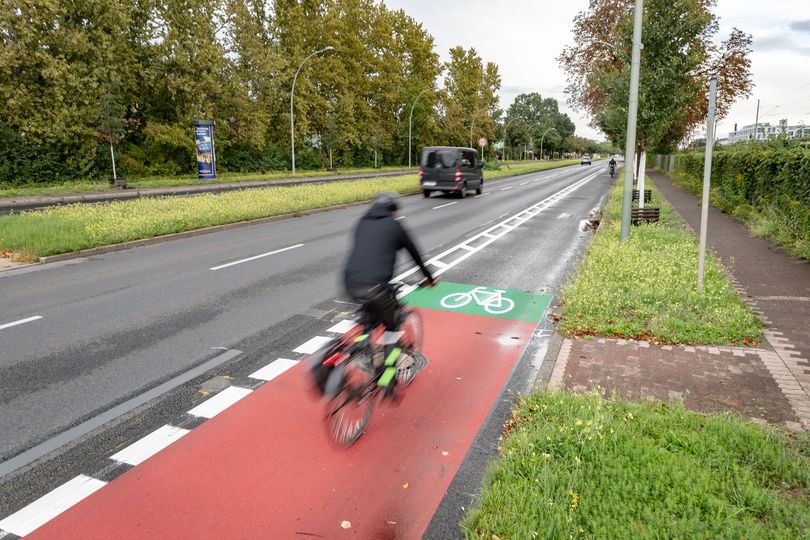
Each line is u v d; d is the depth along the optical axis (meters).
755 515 2.84
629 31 14.83
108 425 4.00
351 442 3.71
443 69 71.69
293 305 7.16
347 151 57.62
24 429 3.94
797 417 3.94
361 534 2.82
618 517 2.78
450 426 3.98
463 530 2.78
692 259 9.01
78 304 7.17
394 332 4.14
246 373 4.95
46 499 3.12
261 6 45.41
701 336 5.54
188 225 13.51
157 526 2.88
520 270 9.54
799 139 15.54
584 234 13.89
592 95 28.23
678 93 14.73
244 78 41.62
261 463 3.48
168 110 39.72
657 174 46.81
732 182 17.62
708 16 14.52
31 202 21.31
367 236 4.02
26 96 28.67
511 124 110.81
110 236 11.66
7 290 7.91
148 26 36.31
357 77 57.34
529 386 4.68
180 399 4.42
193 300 7.39
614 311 6.30
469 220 16.75
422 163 25.36
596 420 3.54
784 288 7.54
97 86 31.09
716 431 3.62
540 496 2.93
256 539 2.78
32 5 27.66
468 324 6.45
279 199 20.19
